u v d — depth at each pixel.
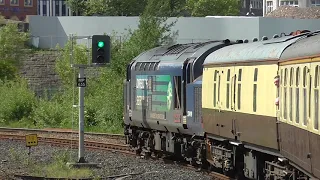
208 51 70.12
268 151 52.69
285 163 48.94
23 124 136.75
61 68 158.00
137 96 85.00
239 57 57.62
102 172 68.56
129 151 89.31
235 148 60.75
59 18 198.00
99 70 150.00
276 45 51.56
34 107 142.25
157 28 132.75
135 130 89.12
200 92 68.25
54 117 136.50
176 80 73.31
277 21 165.88
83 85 73.25
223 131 61.88
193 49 73.06
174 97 73.81
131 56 127.69
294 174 47.41
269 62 51.03
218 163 64.56
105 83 129.25
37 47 198.75
